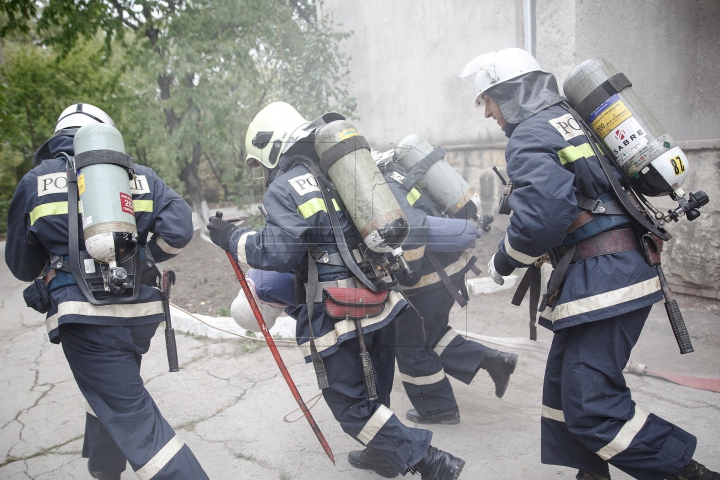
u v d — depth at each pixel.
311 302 1.78
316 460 2.28
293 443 2.41
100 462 2.01
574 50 3.70
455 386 2.87
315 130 1.80
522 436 2.35
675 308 1.68
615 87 1.75
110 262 1.69
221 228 1.92
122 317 1.82
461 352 2.50
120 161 1.74
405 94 2.20
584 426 1.68
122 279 1.67
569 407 1.71
